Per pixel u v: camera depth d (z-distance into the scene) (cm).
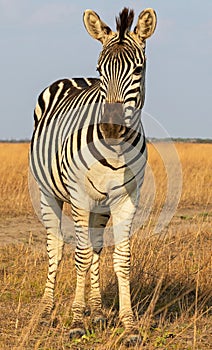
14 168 2589
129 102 639
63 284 920
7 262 1108
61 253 851
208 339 723
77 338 713
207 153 3881
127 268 714
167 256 1083
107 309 834
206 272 949
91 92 750
